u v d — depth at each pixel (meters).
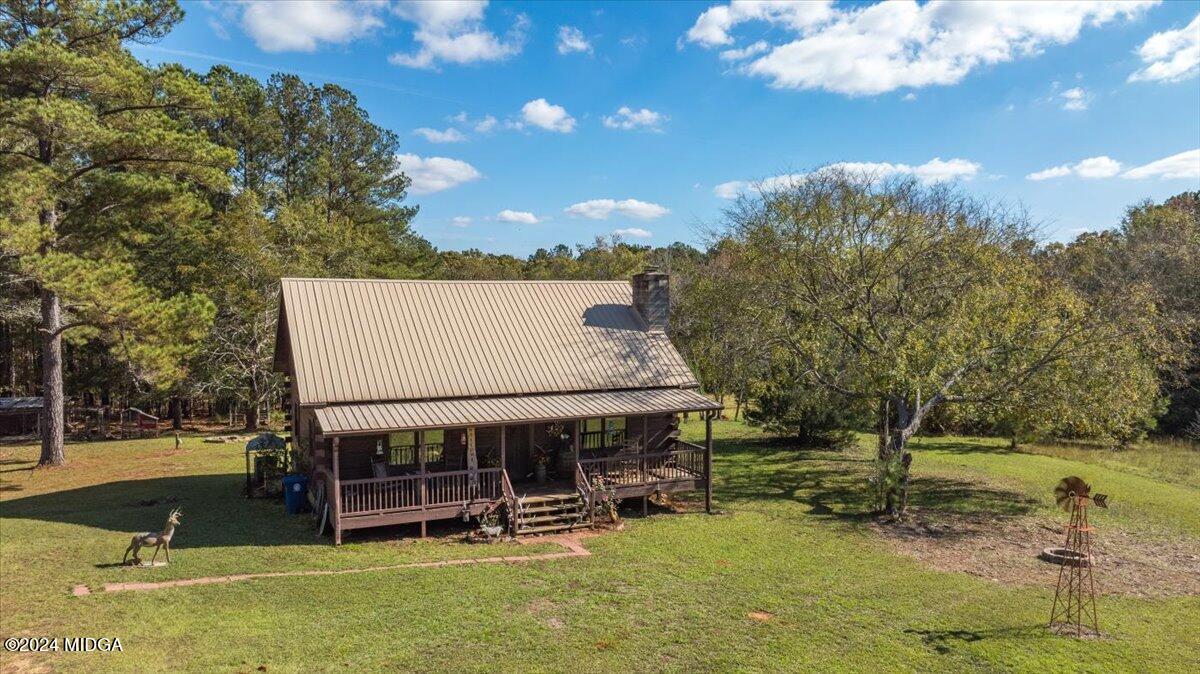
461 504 18.17
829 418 31.44
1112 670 11.25
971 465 29.73
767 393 32.62
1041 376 20.91
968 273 21.45
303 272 39.66
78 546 16.03
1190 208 47.88
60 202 28.17
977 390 21.59
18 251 23.22
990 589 15.07
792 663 11.14
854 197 22.89
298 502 20.20
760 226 23.97
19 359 43.09
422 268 55.78
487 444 20.92
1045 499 23.73
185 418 49.47
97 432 39.69
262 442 22.45
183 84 27.52
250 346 39.69
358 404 18.66
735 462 30.09
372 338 20.52
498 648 11.16
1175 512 22.06
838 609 13.59
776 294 23.45
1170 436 36.78
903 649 11.84
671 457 22.64
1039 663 11.43
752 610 13.36
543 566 15.55
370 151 51.69
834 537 18.86
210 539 17.05
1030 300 22.44
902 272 21.78
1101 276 33.12
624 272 56.34
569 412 19.05
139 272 37.44
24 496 22.23
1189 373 36.66
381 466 18.89
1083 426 22.00
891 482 20.52
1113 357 20.73
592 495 19.23
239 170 46.22
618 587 14.28
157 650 10.28
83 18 25.86
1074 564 15.85
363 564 15.39
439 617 12.30
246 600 12.65
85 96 27.72
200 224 38.72
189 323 26.00
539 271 68.19
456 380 20.09
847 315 21.91
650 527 19.45
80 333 28.62
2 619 11.27
